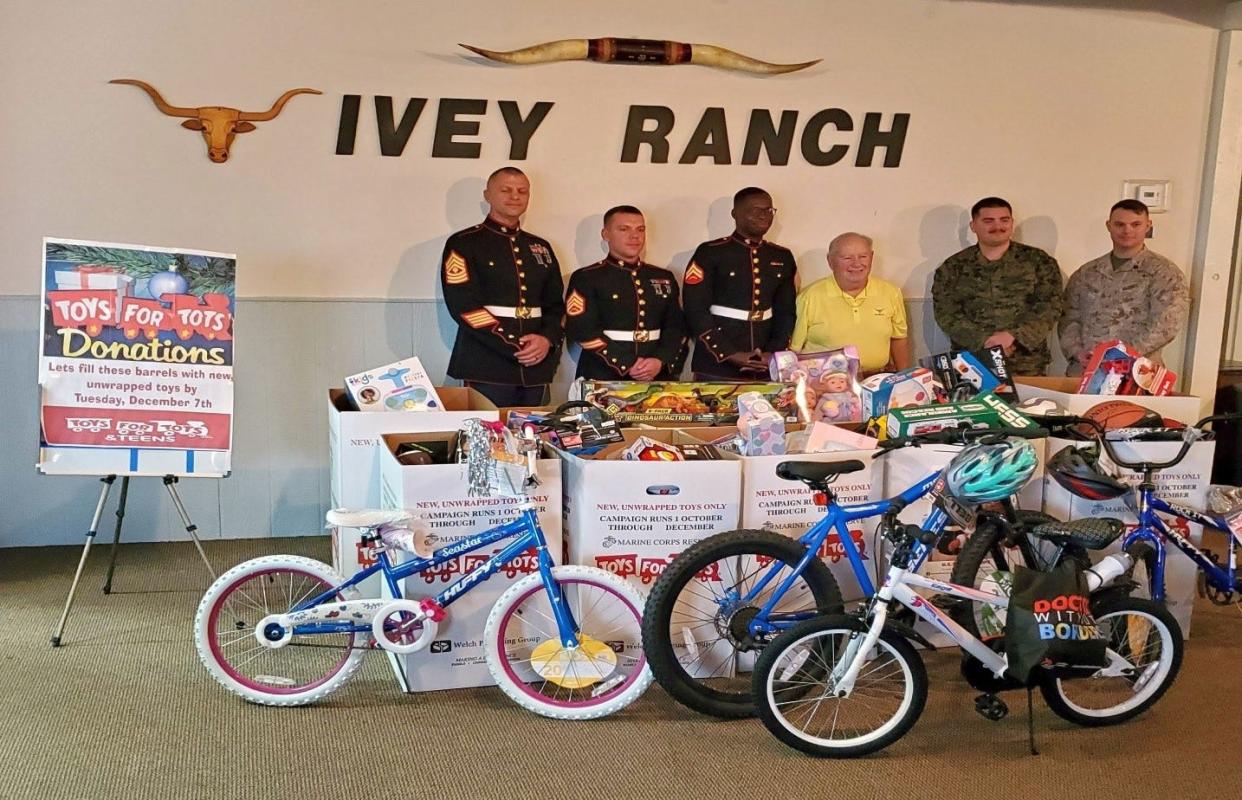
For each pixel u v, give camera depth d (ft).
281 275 14.37
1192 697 10.28
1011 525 9.69
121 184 13.76
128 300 11.19
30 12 13.20
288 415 14.66
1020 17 15.84
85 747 8.77
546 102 14.69
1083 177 16.48
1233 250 18.47
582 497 9.89
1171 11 16.21
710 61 14.93
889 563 9.30
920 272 16.25
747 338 14.83
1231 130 16.55
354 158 14.33
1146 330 15.34
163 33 13.56
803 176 15.65
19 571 13.16
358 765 8.61
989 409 10.96
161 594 12.45
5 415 13.85
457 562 9.79
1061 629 8.73
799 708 9.68
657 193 15.25
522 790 8.32
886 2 15.39
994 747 9.21
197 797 8.08
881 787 8.52
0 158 13.37
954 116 15.92
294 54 13.93
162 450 11.37
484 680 10.07
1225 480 17.75
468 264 14.08
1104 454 11.16
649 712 9.70
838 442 10.81
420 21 14.19
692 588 9.96
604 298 14.38
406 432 11.26
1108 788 8.60
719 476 10.00
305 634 9.37
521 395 14.56
